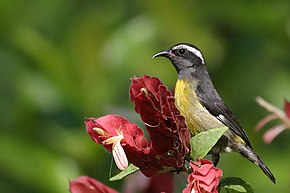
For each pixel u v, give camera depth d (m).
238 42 16.28
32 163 12.57
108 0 16.39
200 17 15.98
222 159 14.31
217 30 16.20
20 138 12.86
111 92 14.02
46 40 14.49
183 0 15.88
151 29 15.46
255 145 15.26
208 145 7.38
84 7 15.93
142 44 15.17
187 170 7.54
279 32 16.22
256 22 16.23
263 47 16.34
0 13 15.04
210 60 15.93
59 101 13.54
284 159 14.73
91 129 7.46
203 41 15.84
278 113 9.38
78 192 7.47
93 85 13.87
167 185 9.11
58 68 13.95
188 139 7.43
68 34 15.20
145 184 9.15
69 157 12.77
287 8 16.03
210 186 7.03
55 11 15.60
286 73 16.08
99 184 7.47
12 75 13.99
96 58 14.59
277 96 15.84
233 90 15.91
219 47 15.94
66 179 12.52
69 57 14.30
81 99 13.57
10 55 14.18
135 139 7.48
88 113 13.49
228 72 16.02
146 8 15.71
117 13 15.66
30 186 12.50
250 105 15.77
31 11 15.50
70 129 13.23
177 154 7.46
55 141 12.95
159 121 7.39
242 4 16.25
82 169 12.70
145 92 7.32
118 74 14.58
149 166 7.54
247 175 14.23
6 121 13.52
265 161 14.76
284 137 15.10
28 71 14.01
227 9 16.34
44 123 13.30
